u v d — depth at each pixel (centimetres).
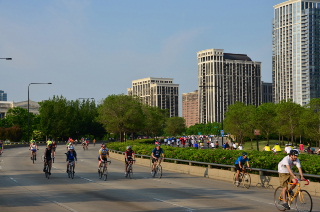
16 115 14100
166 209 1487
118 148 5391
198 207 1534
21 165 3925
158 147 2812
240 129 9081
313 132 8069
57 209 1480
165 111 14962
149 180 2597
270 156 2367
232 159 2631
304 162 2070
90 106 13638
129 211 1441
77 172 3147
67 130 11925
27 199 1744
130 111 8769
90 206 1551
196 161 2986
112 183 2408
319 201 1725
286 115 8450
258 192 2014
